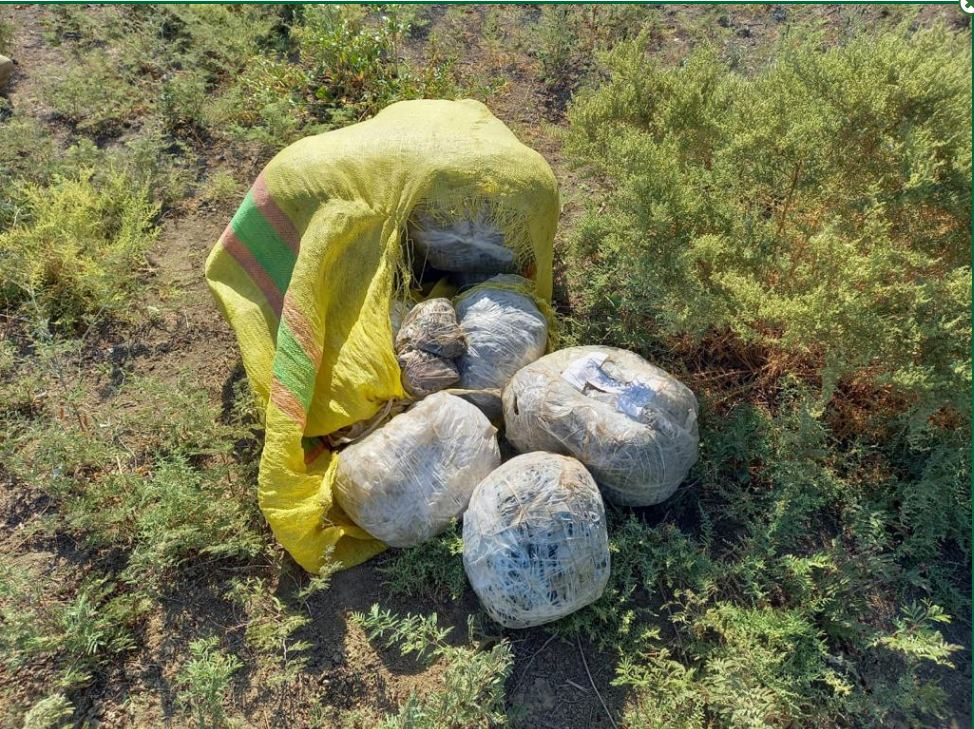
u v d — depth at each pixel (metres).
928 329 2.93
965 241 3.21
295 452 3.17
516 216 3.47
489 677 2.79
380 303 3.36
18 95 5.21
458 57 5.68
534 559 2.75
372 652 3.08
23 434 3.71
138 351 4.09
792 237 3.59
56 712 2.76
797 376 3.76
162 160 4.90
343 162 3.50
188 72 5.33
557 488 2.81
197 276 4.41
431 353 3.35
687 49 5.74
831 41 5.57
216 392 3.94
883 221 3.26
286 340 3.29
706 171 3.62
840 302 2.98
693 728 2.70
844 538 3.39
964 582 3.30
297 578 3.26
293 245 3.59
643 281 3.36
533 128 5.27
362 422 3.38
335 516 3.33
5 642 2.92
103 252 4.26
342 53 5.13
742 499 3.38
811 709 2.89
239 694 2.97
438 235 3.59
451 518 3.14
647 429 3.01
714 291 3.43
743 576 3.08
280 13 5.84
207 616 3.16
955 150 3.19
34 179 4.68
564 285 4.32
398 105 4.00
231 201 4.77
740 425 3.51
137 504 3.31
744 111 3.80
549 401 3.09
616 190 4.20
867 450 3.51
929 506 3.23
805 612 3.01
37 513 3.48
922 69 3.17
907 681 2.79
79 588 3.19
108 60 5.41
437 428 3.10
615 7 5.86
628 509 3.39
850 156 3.38
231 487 3.44
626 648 3.02
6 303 4.16
